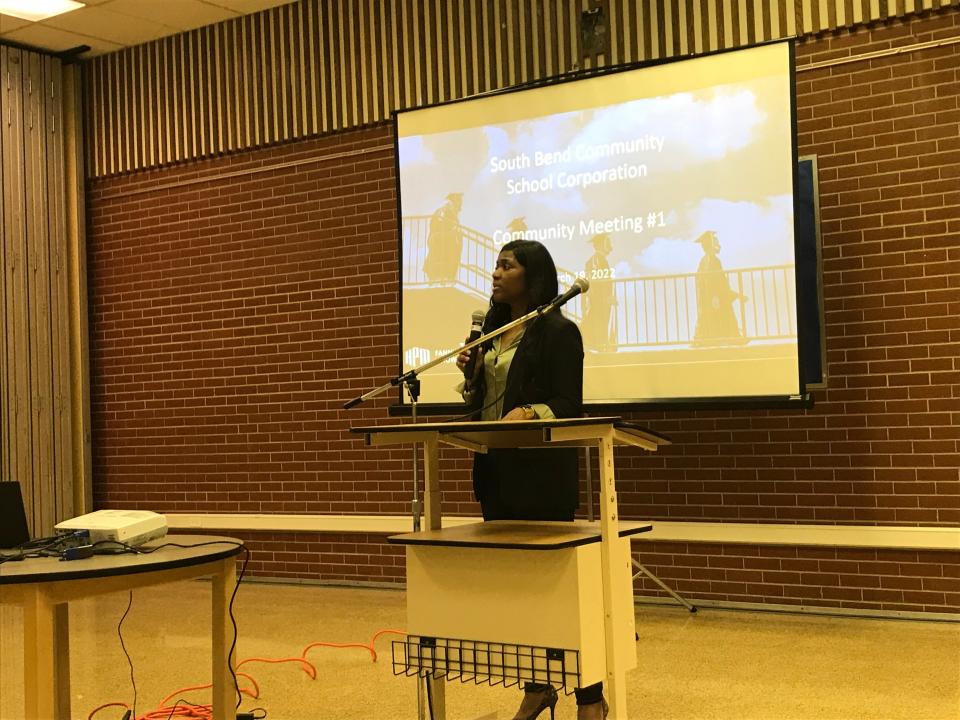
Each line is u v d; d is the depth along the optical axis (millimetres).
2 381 6758
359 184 6270
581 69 5539
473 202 5363
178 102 7004
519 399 2777
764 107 4586
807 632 4441
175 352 6988
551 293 2871
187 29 6902
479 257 5332
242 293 6707
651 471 5230
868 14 4777
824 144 4879
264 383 6594
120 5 6391
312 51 6457
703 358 4707
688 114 4777
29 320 6961
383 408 6137
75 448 7230
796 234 4480
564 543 2189
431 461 2746
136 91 7188
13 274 6875
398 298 5676
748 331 4602
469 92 5906
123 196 7262
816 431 4852
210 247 6859
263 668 4145
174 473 6957
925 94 4664
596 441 2662
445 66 5988
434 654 2410
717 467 5074
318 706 3562
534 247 2879
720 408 4629
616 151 4965
